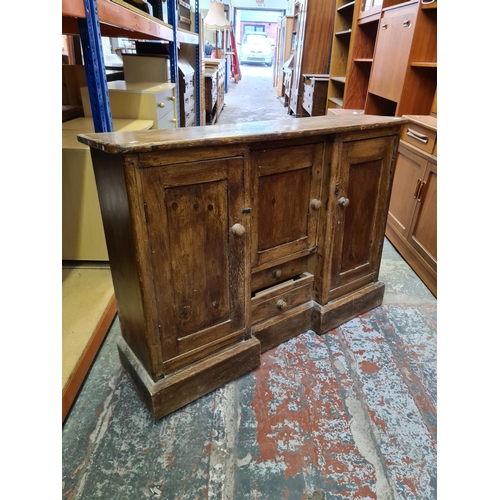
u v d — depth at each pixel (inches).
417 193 84.4
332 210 58.2
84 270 75.1
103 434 46.5
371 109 131.1
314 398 52.7
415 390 54.4
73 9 53.1
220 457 44.1
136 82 130.3
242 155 44.7
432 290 78.4
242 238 49.0
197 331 49.8
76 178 69.3
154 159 38.1
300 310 64.4
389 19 109.7
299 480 41.7
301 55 219.0
